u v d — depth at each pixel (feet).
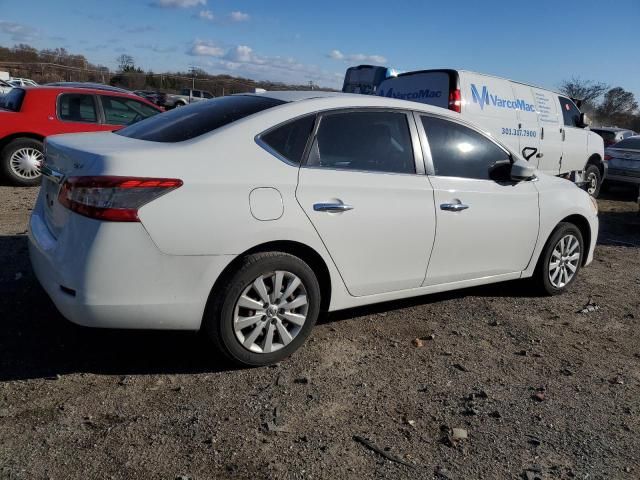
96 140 11.48
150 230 9.73
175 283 10.10
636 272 21.04
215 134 10.87
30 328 12.39
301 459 8.77
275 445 9.05
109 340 12.15
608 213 34.73
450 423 10.07
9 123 28.27
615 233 28.71
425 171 13.33
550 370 12.41
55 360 11.18
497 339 13.84
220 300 10.62
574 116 34.68
